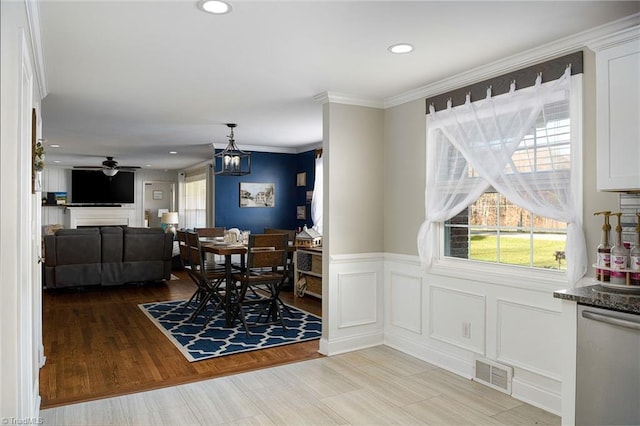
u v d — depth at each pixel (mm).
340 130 4098
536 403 2955
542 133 2928
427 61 3184
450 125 3578
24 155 2002
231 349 4129
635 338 1998
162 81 3758
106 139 7129
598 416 2143
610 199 2576
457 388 3250
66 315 5422
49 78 3678
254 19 2482
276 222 8133
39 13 2391
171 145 7828
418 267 3936
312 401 3027
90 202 12031
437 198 3705
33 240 2674
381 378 3443
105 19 2488
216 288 5246
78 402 2998
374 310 4285
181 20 2506
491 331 3293
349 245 4137
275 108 4797
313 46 2910
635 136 2238
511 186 3076
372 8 2336
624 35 2258
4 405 1462
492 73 3248
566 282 2801
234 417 2797
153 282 7773
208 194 9781
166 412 2861
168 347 4188
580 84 2709
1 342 1403
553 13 2395
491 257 3428
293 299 6430
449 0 2250
